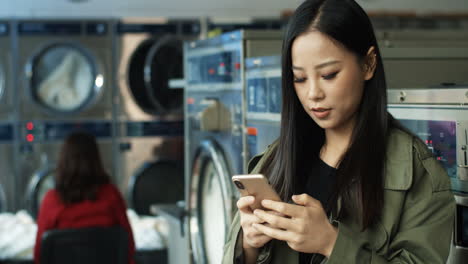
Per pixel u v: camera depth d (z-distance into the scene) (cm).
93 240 351
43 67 598
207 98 313
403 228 133
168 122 618
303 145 152
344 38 129
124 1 602
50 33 594
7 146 592
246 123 268
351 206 135
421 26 643
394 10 639
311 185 150
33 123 595
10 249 504
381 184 134
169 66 615
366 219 132
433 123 179
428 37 359
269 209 134
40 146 597
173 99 619
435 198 131
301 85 138
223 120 291
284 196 150
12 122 592
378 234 133
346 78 132
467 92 168
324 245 128
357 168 135
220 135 296
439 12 646
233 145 279
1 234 537
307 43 132
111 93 606
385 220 133
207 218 333
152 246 518
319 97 133
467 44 349
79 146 376
